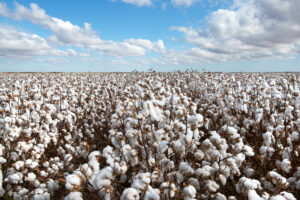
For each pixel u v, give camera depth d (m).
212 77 13.02
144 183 1.63
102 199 1.70
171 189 1.76
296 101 4.73
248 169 2.51
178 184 1.98
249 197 1.73
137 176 1.97
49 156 3.89
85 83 11.87
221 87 9.14
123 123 3.04
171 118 3.05
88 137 4.76
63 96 6.66
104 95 8.04
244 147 2.11
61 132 4.53
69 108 6.27
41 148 3.43
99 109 6.68
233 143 2.24
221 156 2.13
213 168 2.02
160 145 2.27
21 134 3.52
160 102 3.01
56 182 2.67
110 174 1.69
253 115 4.90
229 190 2.60
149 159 2.36
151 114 2.68
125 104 3.56
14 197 2.48
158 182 2.11
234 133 2.20
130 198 1.50
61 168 3.00
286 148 2.91
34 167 2.80
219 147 2.10
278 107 4.88
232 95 6.04
